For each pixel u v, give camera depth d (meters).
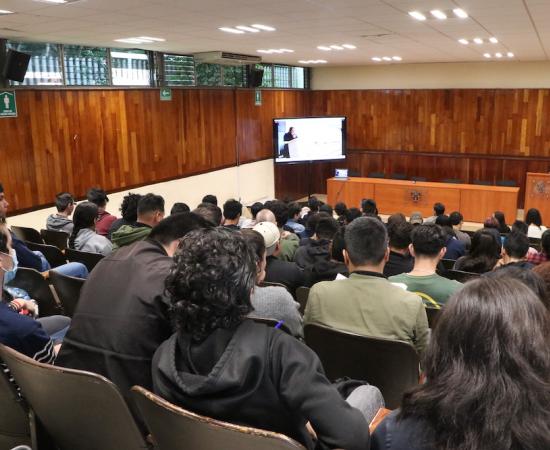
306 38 6.89
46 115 6.79
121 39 6.63
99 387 1.24
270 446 0.96
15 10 4.46
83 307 1.47
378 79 11.95
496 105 10.94
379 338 1.82
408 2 4.46
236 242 1.13
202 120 9.55
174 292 1.11
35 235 4.76
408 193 10.48
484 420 0.80
